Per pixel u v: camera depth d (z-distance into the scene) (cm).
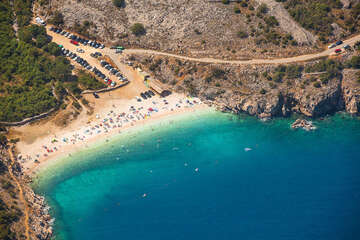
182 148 18625
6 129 18825
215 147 18638
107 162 18100
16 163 17700
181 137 19138
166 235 15062
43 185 17188
